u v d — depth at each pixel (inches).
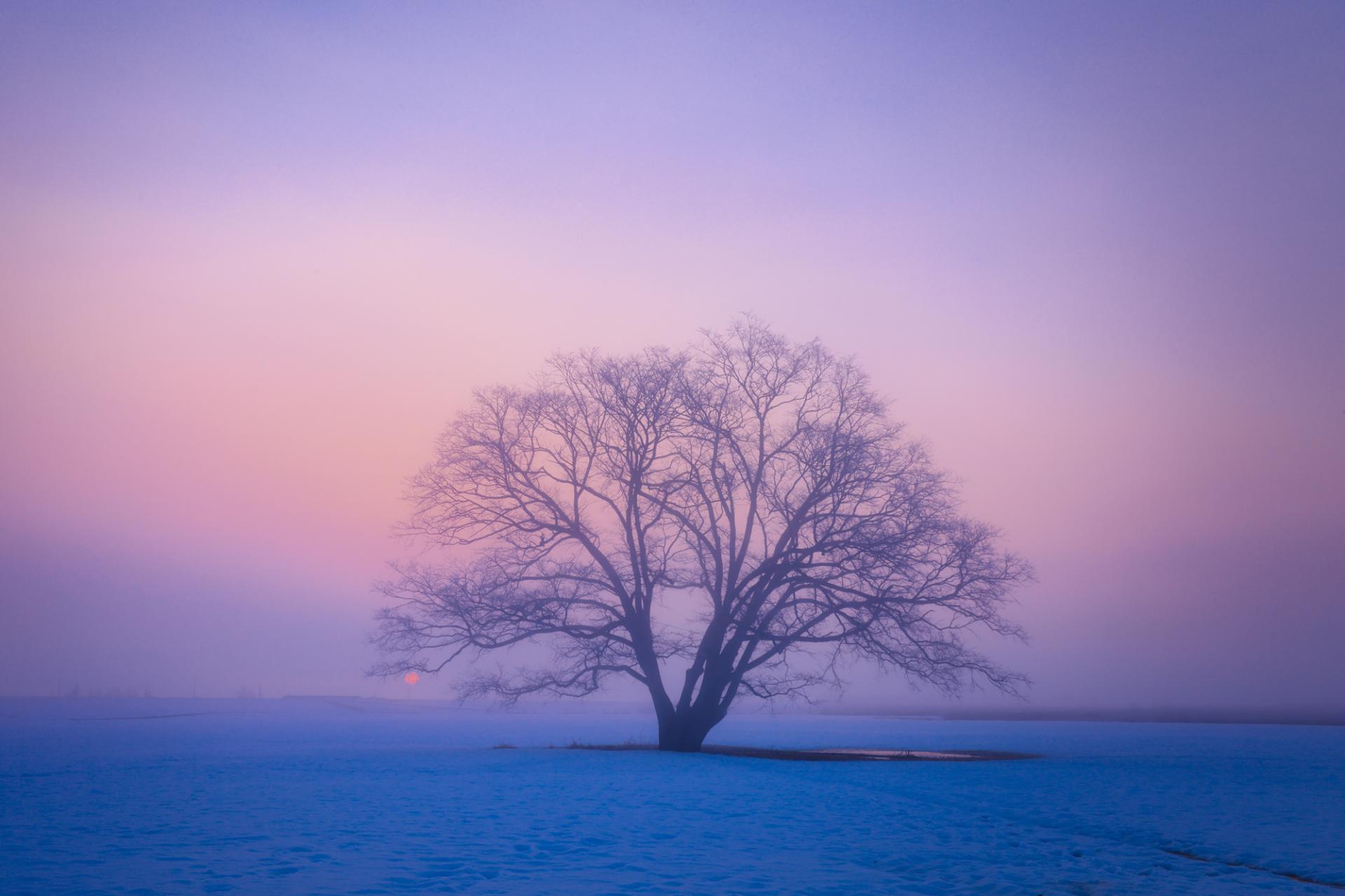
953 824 625.9
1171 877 444.1
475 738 1850.4
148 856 487.2
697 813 666.8
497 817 643.5
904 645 1258.0
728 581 1305.4
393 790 819.4
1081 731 2353.6
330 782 890.7
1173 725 2957.7
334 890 399.9
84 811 677.9
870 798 770.2
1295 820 645.3
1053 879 439.2
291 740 1777.8
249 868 452.4
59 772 1025.5
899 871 460.1
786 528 1282.0
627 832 577.0
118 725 2608.3
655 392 1317.7
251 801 738.8
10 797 777.6
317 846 519.2
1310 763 1186.6
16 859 478.6
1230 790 846.5
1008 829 603.5
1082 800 762.8
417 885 412.5
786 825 612.4
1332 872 454.0
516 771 997.8
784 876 442.9
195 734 2025.1
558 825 607.8
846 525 1270.9
